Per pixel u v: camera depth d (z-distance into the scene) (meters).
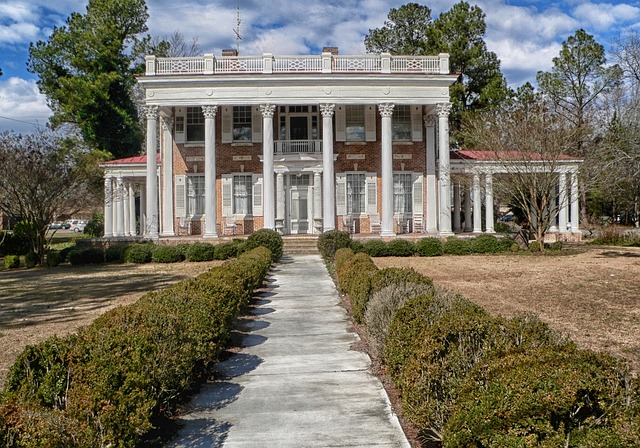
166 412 6.68
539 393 3.79
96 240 33.34
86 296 16.48
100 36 49.06
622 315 11.84
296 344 10.30
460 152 38.06
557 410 3.73
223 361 9.18
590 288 16.08
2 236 33.62
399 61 33.88
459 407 4.17
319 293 16.58
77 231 77.06
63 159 29.91
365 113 35.34
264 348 10.02
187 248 27.55
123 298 15.76
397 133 35.91
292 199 35.59
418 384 5.30
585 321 11.22
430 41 49.53
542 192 29.02
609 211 50.38
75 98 47.25
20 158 28.39
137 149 52.75
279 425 6.38
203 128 35.69
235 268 12.98
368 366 8.73
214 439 5.99
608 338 9.62
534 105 36.19
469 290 16.02
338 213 35.06
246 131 35.66
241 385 7.90
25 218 29.69
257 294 16.44
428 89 33.22
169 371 6.35
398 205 35.69
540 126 29.05
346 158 35.28
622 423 3.63
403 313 6.82
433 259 26.67
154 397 5.98
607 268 21.19
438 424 5.06
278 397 7.37
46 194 28.55
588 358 4.21
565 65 50.50
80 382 4.97
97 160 38.41
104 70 49.88
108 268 25.70
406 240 29.62
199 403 7.17
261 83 32.81
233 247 27.42
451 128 48.28
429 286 9.34
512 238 32.66
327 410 6.84
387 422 6.40
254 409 6.93
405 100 33.16
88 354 5.28
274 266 24.45
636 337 9.69
